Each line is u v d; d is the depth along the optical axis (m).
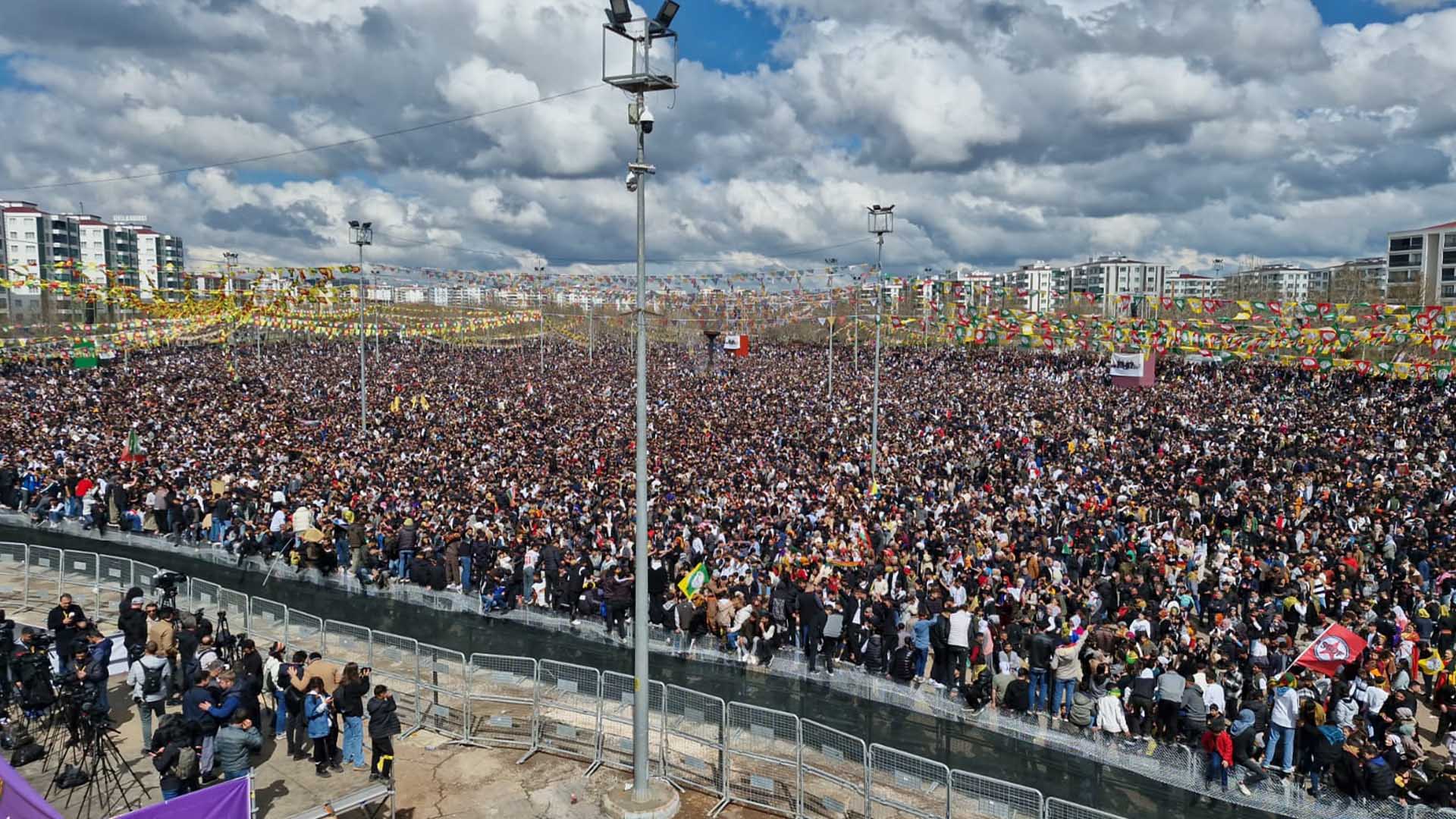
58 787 11.27
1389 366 37.03
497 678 14.27
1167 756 12.11
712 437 38.38
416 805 11.39
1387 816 10.95
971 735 13.45
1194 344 37.50
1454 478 28.20
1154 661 13.84
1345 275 102.19
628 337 99.81
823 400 51.94
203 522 23.11
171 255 138.00
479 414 45.75
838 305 49.31
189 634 13.88
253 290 41.09
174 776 10.39
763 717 12.03
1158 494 26.89
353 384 57.22
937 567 18.94
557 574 18.88
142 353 73.06
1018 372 65.00
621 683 13.57
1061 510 25.28
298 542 21.06
